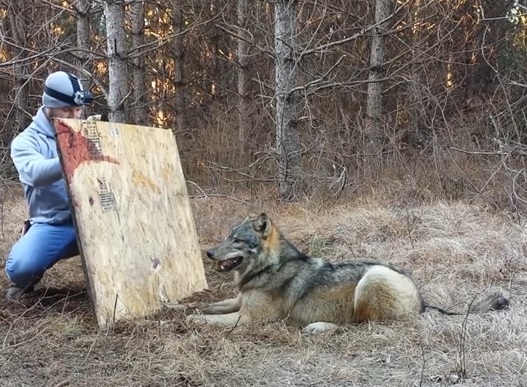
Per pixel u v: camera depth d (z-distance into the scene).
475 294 6.02
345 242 8.48
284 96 10.95
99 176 5.33
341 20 15.88
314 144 11.59
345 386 4.00
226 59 17.34
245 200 11.23
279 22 10.88
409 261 7.43
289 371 4.23
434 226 8.62
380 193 10.39
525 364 4.21
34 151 5.56
